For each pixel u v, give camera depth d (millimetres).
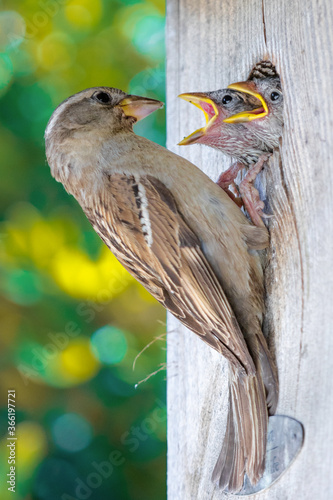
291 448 2680
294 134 2689
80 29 2855
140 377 2832
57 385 2824
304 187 2686
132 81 2855
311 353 2680
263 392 2689
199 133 2715
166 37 2764
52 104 2846
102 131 2725
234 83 2703
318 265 2682
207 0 2740
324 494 2674
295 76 2691
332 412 2674
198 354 2734
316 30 2688
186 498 2732
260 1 2711
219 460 2699
